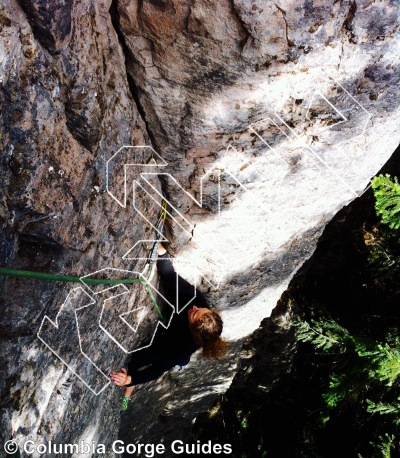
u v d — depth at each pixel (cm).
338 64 277
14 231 224
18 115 202
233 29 241
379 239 571
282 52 256
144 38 250
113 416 430
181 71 260
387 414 592
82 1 216
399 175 548
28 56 200
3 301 234
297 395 676
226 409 703
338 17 254
